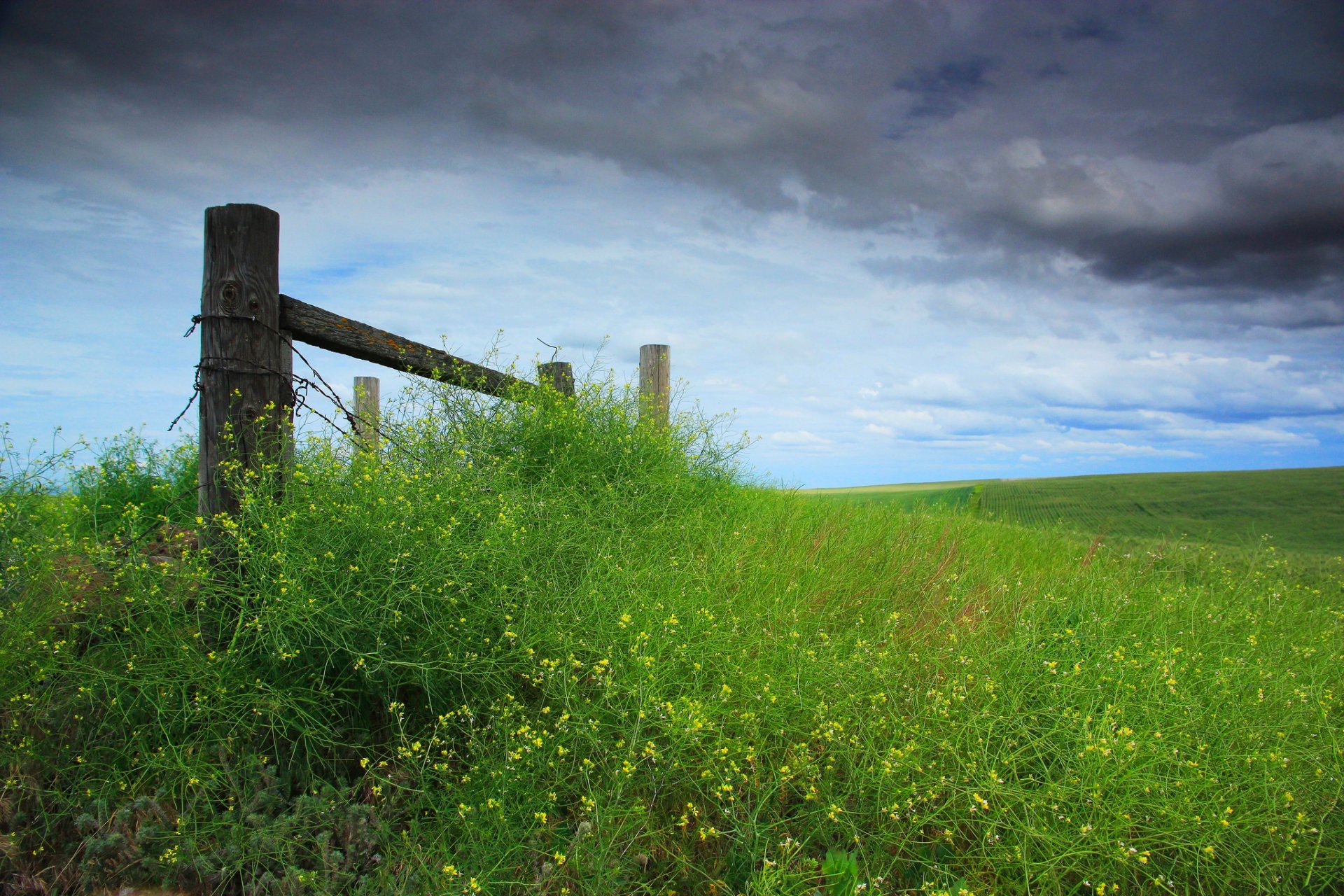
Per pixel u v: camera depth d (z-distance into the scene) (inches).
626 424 259.8
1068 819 112.2
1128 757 116.7
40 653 127.3
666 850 112.4
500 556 153.5
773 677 142.3
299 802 113.4
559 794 119.0
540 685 137.6
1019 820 112.7
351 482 163.2
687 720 119.6
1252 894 108.5
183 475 240.7
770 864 99.1
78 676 127.1
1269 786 120.6
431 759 124.8
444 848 103.6
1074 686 136.4
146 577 138.6
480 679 135.6
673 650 144.3
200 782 114.3
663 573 176.6
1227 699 143.5
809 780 122.6
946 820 117.4
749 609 170.9
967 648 154.6
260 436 159.5
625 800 117.7
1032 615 172.4
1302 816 112.6
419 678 129.4
